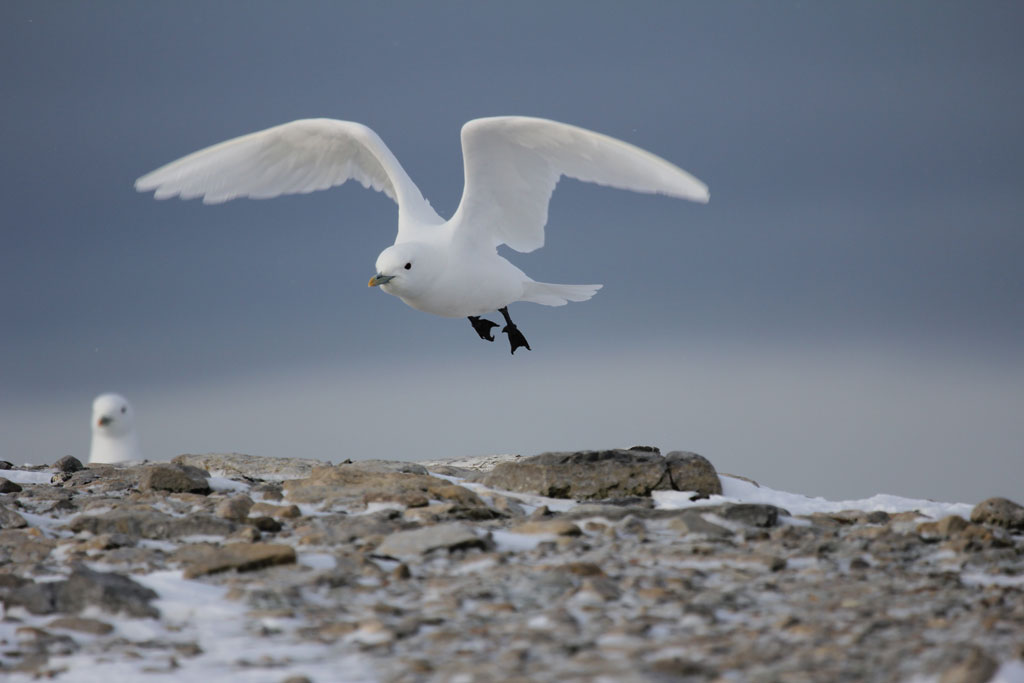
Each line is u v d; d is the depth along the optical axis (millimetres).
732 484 14305
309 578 9945
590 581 9500
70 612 9258
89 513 12633
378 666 7965
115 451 25188
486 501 13047
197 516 11789
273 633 8742
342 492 13258
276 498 13312
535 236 17891
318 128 17953
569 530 11281
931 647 7945
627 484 13820
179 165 17688
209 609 9188
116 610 9195
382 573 10164
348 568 10289
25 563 10734
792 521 12266
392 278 16844
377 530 11492
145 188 17578
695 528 11453
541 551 10758
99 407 25016
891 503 13664
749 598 9297
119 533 11555
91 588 9352
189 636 8773
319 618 9055
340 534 11414
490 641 8383
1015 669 7328
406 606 9305
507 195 17297
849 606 8992
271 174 18594
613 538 11211
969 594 9336
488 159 16703
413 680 7656
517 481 14070
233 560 10242
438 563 10445
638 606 9094
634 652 7980
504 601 9305
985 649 7852
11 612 9297
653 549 10758
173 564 10578
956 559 10438
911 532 11531
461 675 7664
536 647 8164
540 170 16844
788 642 8164
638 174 15367
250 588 9703
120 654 8328
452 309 17969
